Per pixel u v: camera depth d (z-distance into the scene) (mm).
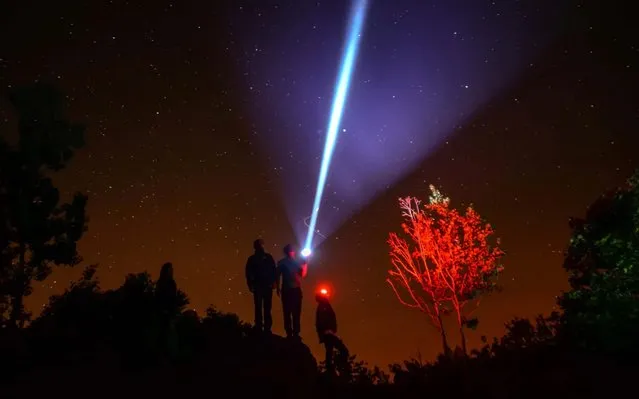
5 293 11039
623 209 11336
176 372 8625
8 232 11266
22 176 11539
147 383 8062
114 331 8977
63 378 7898
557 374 9406
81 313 9211
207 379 8500
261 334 10672
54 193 11773
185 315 10023
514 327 11992
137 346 8711
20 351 8289
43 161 11914
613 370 9312
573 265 11977
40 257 11531
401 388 10047
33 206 11523
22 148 11656
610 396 8414
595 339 10312
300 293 11023
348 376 10711
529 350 10828
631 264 10836
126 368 8508
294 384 8984
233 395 8086
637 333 9766
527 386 9258
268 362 9422
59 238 11828
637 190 11430
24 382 7664
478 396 9352
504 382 9617
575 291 11508
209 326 11047
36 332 8992
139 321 8953
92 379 7965
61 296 9773
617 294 10578
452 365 10438
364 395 9820
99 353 8742
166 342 8883
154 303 9289
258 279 10906
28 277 11445
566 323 11195
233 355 9602
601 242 11266
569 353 10391
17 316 11039
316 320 11422
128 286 9414
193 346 9617
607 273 11156
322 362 11305
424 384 10047
